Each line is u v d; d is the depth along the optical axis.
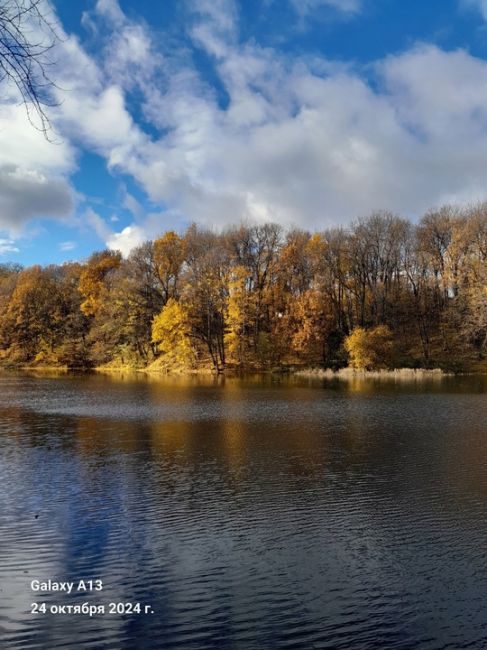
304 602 8.74
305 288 75.44
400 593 9.05
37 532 11.70
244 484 15.44
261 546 11.03
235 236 74.62
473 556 10.58
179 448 20.28
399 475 16.38
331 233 73.69
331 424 25.58
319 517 12.76
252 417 28.03
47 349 87.19
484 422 26.03
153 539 11.37
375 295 71.94
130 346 79.25
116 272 82.31
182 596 8.91
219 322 69.81
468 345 64.31
